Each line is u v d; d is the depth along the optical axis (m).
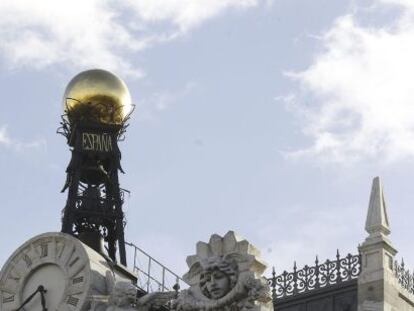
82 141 105.06
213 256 74.56
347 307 81.25
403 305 80.31
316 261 84.12
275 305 84.56
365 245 80.38
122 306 77.31
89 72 107.25
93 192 104.62
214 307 73.81
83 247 79.88
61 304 79.06
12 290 81.12
